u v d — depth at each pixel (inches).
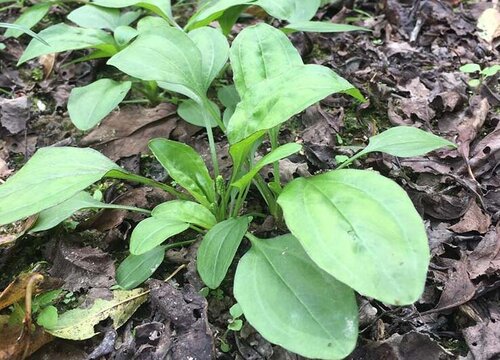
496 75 15.4
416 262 7.2
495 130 13.0
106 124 14.1
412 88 15.1
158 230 9.4
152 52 11.0
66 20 18.3
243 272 8.5
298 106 8.8
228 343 9.2
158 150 10.4
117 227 11.3
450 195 11.9
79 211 11.8
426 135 10.1
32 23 15.8
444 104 14.1
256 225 11.2
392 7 18.1
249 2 13.4
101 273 10.4
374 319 9.3
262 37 11.0
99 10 15.3
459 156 12.6
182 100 14.1
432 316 9.6
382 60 16.1
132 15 15.8
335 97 14.8
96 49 15.0
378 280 7.1
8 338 8.9
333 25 14.0
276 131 10.7
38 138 14.1
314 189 8.5
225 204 10.5
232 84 15.0
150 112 14.4
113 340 9.1
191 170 10.4
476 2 19.1
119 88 13.0
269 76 10.6
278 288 8.1
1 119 14.1
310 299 7.9
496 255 10.0
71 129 14.3
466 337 8.9
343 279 7.2
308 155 12.7
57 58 16.6
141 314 9.7
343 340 7.4
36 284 9.2
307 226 7.8
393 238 7.5
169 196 12.0
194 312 9.5
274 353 8.9
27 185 9.8
